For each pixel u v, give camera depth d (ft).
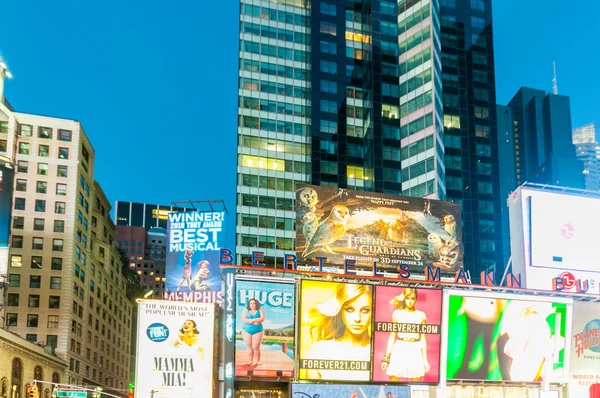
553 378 221.66
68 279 436.76
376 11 517.55
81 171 475.31
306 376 199.21
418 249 237.86
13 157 442.91
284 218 475.31
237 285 198.59
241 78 499.10
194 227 259.60
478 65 557.33
